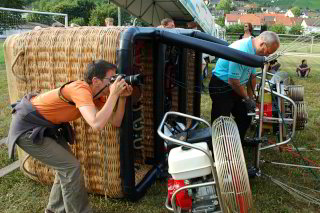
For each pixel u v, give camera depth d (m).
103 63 2.59
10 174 4.00
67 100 2.56
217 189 2.40
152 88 3.88
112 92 2.47
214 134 2.43
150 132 4.00
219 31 21.58
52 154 2.69
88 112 2.43
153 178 3.73
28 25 10.76
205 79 11.09
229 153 2.32
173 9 11.92
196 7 11.98
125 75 2.70
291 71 15.05
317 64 18.12
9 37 3.47
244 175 2.33
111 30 3.05
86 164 3.29
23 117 2.62
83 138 3.22
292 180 3.83
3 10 9.54
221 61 4.09
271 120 3.77
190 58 5.29
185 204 2.53
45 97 2.63
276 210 3.22
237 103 4.33
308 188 3.62
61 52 3.12
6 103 7.30
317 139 5.25
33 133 2.58
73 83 2.57
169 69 4.39
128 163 3.15
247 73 3.97
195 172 2.45
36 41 3.22
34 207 3.32
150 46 3.76
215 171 2.41
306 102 7.96
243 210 2.33
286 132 4.03
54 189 3.02
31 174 3.63
